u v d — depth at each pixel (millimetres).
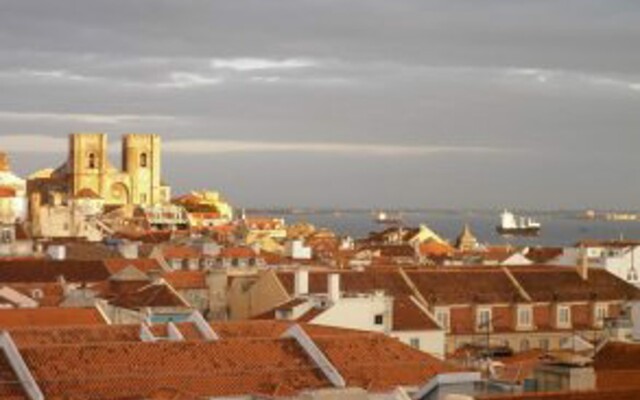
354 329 145500
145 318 152250
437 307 190750
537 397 74000
